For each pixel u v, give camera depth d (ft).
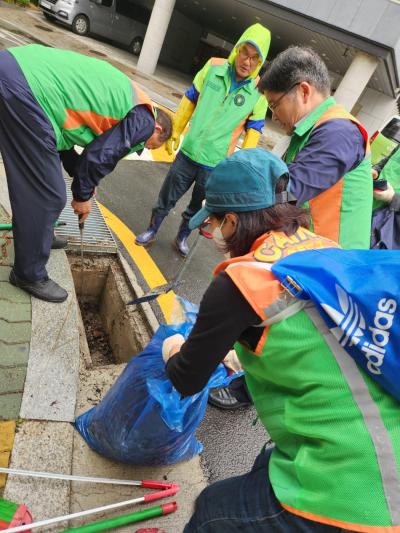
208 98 10.43
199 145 10.54
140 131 6.99
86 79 6.33
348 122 5.53
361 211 6.24
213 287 3.28
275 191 3.52
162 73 47.42
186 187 11.41
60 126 6.52
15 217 6.82
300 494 3.15
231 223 3.60
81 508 5.34
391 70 36.45
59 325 7.50
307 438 3.25
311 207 6.28
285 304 3.07
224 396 8.16
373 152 11.74
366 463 2.89
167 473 6.32
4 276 7.97
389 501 2.83
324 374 3.03
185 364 3.57
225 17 50.57
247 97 10.55
